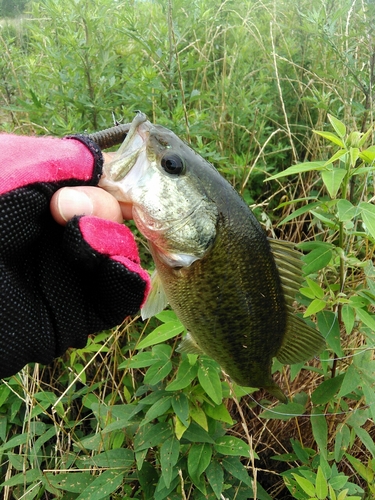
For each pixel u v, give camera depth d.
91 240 0.16
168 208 0.21
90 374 0.37
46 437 0.30
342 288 0.27
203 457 0.26
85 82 0.39
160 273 0.23
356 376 0.25
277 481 0.34
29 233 0.16
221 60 0.52
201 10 0.46
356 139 0.24
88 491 0.26
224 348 0.24
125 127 0.22
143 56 0.46
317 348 0.25
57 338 0.18
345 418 0.28
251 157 0.39
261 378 0.26
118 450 0.28
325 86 0.46
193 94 0.39
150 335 0.26
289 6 0.56
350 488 0.26
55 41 0.49
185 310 0.23
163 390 0.27
